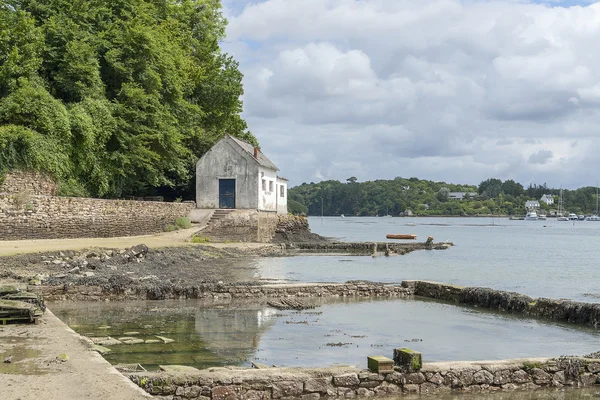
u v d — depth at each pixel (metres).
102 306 20.78
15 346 11.02
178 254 34.94
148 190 53.22
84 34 39.41
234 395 10.63
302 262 40.78
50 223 33.91
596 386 12.49
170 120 45.56
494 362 12.30
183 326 17.56
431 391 11.70
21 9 38.38
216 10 65.69
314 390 10.99
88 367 9.52
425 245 58.69
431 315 20.53
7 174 31.75
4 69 33.88
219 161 54.41
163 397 10.30
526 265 41.91
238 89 61.16
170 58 47.00
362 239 77.50
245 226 51.47
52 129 34.19
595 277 34.06
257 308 21.25
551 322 19.38
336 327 17.98
